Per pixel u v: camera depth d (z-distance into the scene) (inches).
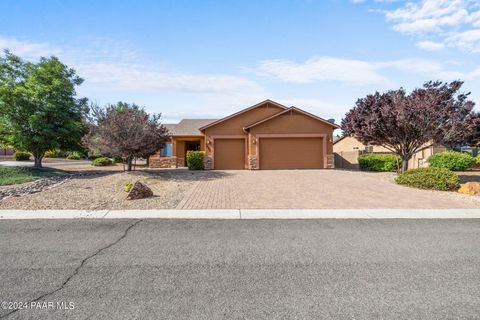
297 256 202.4
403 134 620.4
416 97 581.3
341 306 140.3
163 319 129.7
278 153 884.6
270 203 386.6
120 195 438.0
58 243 230.2
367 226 281.0
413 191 477.7
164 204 379.6
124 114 656.4
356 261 193.8
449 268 183.5
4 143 750.5
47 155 1701.5
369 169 803.4
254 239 239.8
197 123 1288.1
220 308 138.3
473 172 763.4
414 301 145.0
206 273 175.6
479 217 317.4
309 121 882.8
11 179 586.6
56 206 367.6
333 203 387.5
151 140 663.8
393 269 181.6
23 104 699.4
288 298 147.4
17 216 319.3
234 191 477.4
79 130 760.3
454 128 535.5
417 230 267.6
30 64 749.9
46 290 155.9
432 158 799.1
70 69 780.6
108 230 266.4
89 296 149.6
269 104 926.4
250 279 167.9
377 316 132.2
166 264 188.9
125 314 133.5
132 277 170.4
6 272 177.8
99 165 1155.3
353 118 663.8
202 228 273.1
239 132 920.9
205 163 906.1
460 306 140.8
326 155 880.3
